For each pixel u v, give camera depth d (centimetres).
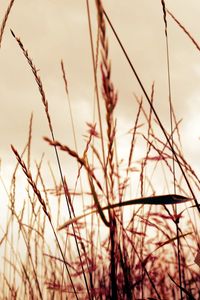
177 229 119
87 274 118
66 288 127
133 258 120
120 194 117
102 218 110
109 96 108
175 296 120
